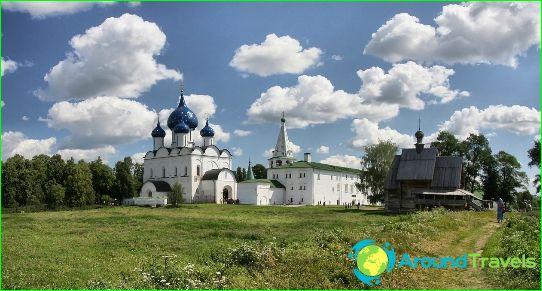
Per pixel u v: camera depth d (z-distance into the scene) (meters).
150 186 121.06
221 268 19.83
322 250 22.45
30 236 35.31
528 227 32.03
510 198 91.75
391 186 74.38
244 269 19.67
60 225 45.72
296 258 20.70
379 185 87.88
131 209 81.19
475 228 37.06
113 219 53.53
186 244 29.91
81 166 104.62
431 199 70.12
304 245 24.39
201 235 35.00
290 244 25.39
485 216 47.56
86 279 19.84
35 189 101.38
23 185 100.12
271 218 55.31
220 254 24.23
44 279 19.86
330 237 25.86
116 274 20.73
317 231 33.53
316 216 59.88
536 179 90.69
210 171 125.81
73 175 102.44
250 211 74.31
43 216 61.75
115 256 25.41
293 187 130.25
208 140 133.25
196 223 46.53
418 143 74.50
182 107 132.75
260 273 19.20
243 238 33.34
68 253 26.45
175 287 17.19
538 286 16.86
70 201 101.31
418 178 71.81
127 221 50.41
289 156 142.75
